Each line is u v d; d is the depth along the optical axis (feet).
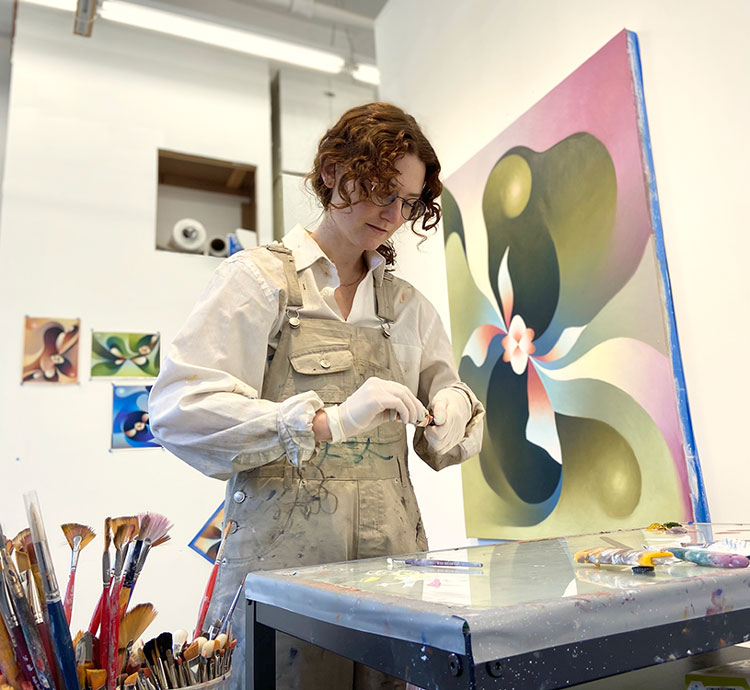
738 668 2.18
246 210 11.59
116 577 2.16
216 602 2.83
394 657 1.45
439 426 3.02
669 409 4.44
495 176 6.45
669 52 4.72
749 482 4.00
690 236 4.48
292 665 2.77
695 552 1.88
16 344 8.60
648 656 1.45
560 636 1.33
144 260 9.59
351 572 2.12
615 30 5.24
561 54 5.85
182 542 8.86
